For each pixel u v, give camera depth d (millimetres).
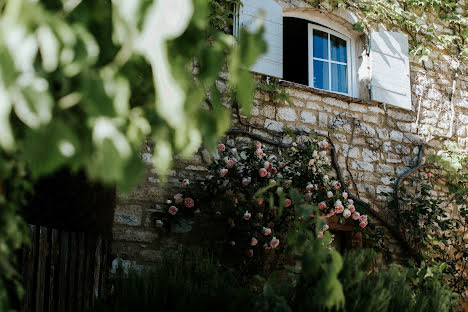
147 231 4887
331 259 2520
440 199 6566
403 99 6590
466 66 7230
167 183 5055
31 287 3695
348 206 5531
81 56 1188
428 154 6652
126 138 1268
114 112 1182
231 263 4945
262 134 5633
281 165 5418
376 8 6621
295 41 6641
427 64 6969
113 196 4805
